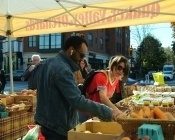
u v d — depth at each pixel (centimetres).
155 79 831
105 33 6134
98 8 609
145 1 566
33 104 671
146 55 4366
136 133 263
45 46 5375
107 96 429
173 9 551
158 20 566
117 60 436
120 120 272
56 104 323
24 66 5462
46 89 326
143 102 441
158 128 247
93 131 333
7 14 699
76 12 646
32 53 5431
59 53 330
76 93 309
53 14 680
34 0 636
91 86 411
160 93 562
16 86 3228
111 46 6334
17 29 738
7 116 582
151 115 281
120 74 435
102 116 307
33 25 720
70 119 331
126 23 596
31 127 339
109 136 280
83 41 321
